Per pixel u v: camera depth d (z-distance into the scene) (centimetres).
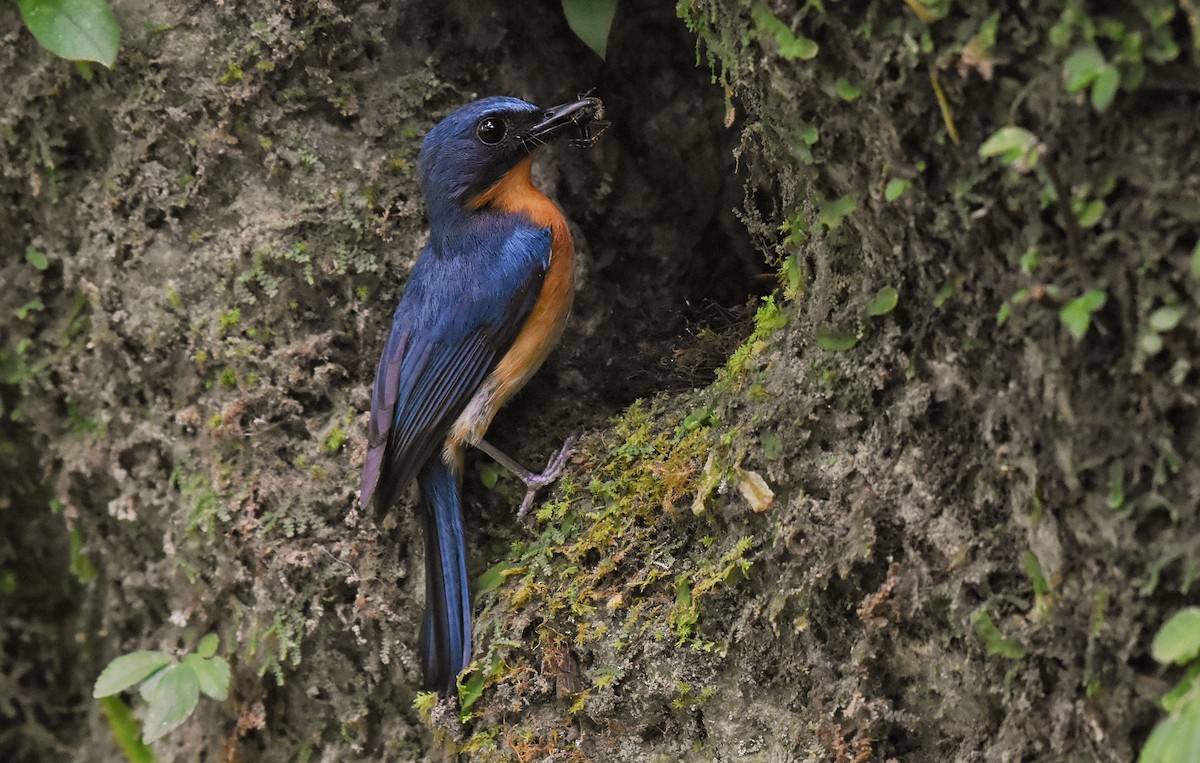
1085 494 507
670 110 878
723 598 686
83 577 1016
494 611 771
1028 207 501
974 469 573
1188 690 472
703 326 893
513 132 806
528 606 756
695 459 717
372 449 780
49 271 934
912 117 539
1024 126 496
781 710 666
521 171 825
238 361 837
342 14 815
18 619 1095
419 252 844
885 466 608
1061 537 523
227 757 902
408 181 838
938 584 587
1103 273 482
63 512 1008
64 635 1111
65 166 888
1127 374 485
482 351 803
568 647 737
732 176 895
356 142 834
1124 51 455
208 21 814
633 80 877
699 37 713
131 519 908
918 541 592
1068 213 482
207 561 873
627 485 750
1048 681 543
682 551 718
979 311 547
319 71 822
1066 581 525
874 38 537
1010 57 487
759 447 663
